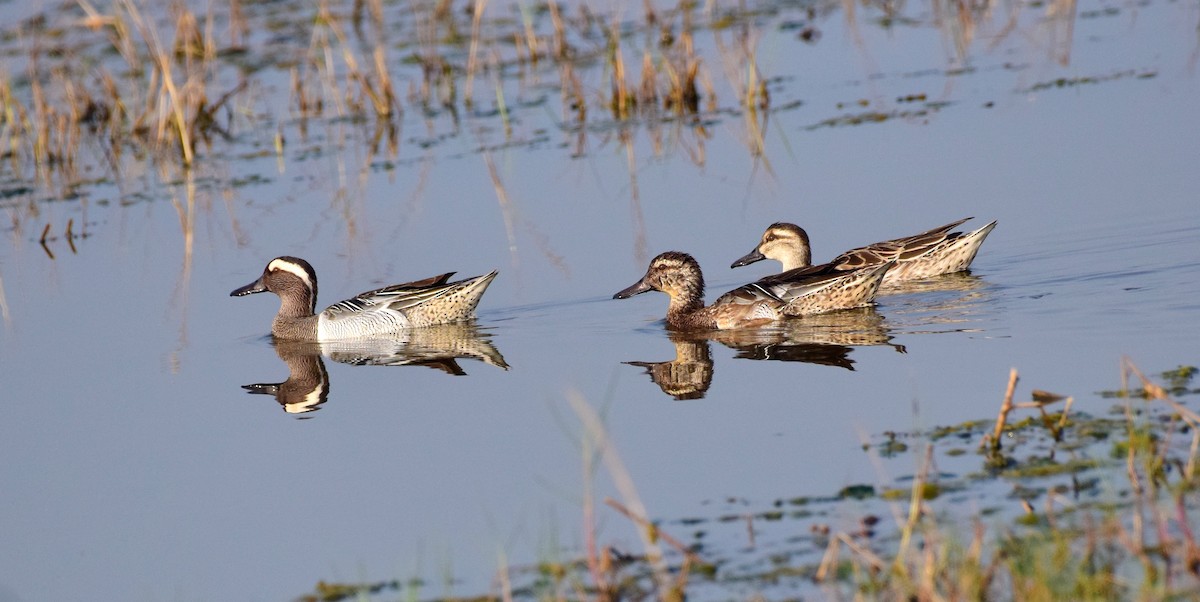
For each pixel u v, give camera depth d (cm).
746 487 991
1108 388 1112
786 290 1554
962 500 911
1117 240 1595
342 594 891
